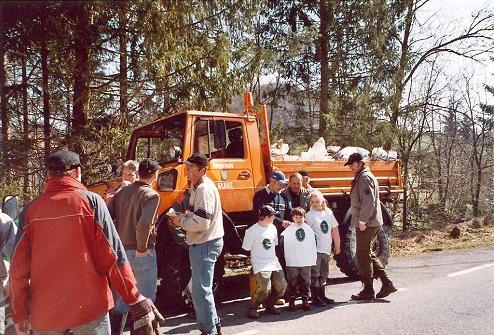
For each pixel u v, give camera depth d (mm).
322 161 7508
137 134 7133
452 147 22438
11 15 8836
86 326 2605
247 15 11625
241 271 8555
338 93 16500
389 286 6066
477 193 21469
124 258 2766
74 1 9016
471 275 7422
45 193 2689
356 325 4980
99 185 6363
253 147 6750
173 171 5953
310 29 15320
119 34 10227
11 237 3473
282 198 6125
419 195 19484
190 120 6223
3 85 10000
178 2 10055
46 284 2566
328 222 6145
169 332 4992
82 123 10117
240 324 5211
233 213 6633
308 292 5770
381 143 15945
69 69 10289
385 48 16609
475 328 4773
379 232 7703
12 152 9750
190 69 10641
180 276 5758
